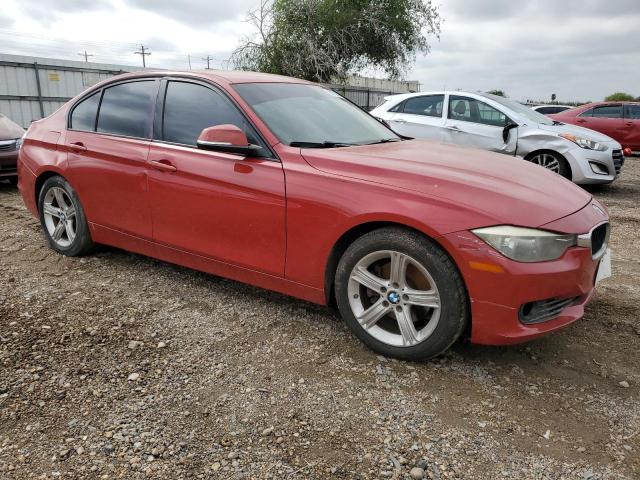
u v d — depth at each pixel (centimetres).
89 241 450
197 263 372
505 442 231
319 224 301
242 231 335
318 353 306
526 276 256
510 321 263
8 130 851
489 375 284
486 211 262
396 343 293
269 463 217
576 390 271
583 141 826
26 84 1970
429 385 274
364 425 242
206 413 249
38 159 463
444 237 263
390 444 229
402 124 916
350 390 269
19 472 210
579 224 273
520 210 264
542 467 216
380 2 2655
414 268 285
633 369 291
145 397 261
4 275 423
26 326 333
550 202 279
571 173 823
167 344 315
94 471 211
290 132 343
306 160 315
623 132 1413
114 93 425
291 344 317
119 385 271
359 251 293
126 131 405
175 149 368
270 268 329
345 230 293
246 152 324
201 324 342
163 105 387
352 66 2747
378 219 281
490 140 852
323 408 254
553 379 281
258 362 296
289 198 310
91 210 429
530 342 319
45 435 233
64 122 456
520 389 271
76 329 331
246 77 385
